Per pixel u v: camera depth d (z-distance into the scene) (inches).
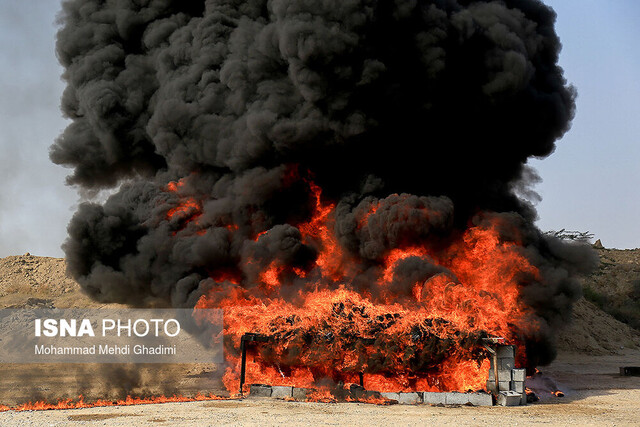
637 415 762.2
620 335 1907.0
